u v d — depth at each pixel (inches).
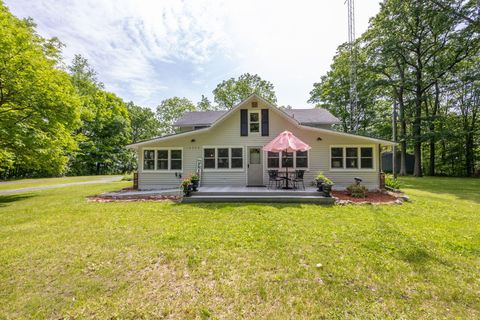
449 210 278.2
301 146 357.7
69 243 171.9
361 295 107.1
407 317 92.9
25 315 94.3
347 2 918.4
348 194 382.3
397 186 445.7
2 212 277.7
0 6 391.9
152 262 141.1
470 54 725.9
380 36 821.2
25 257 147.2
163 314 94.5
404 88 857.5
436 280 120.3
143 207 304.5
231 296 106.7
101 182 717.3
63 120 435.2
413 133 867.4
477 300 104.0
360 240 176.4
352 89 940.6
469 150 915.4
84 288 113.1
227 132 473.4
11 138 379.2
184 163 474.9
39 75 389.7
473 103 901.8
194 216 253.3
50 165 470.3
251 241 175.3
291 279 121.1
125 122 1323.8
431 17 724.7
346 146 448.8
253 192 350.3
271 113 469.4
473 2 628.1
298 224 219.6
